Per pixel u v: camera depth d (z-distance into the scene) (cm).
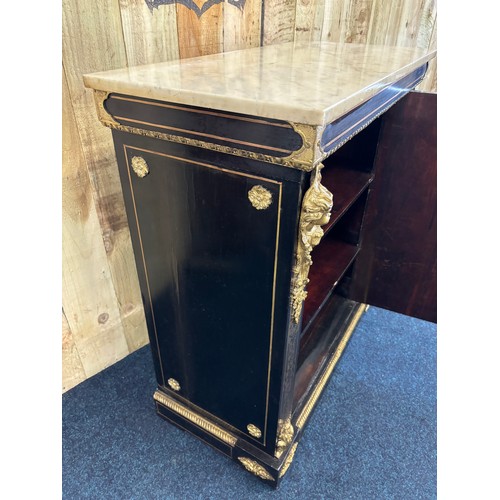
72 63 81
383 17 158
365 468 101
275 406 83
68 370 115
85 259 104
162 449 104
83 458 101
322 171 116
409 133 107
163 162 69
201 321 84
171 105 61
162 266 83
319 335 126
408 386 124
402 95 92
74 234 99
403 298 134
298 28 129
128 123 68
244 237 67
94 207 100
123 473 98
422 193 114
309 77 68
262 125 53
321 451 105
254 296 72
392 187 116
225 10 102
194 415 102
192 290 81
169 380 102
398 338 143
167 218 75
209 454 103
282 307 69
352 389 123
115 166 100
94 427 108
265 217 62
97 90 68
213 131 58
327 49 108
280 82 63
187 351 92
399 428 112
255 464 94
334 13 140
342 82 64
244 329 78
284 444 91
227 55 93
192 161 65
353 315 139
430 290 128
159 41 91
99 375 123
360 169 118
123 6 82
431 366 132
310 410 106
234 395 90
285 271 65
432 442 108
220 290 76
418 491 96
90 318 113
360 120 66
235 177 62
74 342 112
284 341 73
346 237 130
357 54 99
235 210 65
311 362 116
